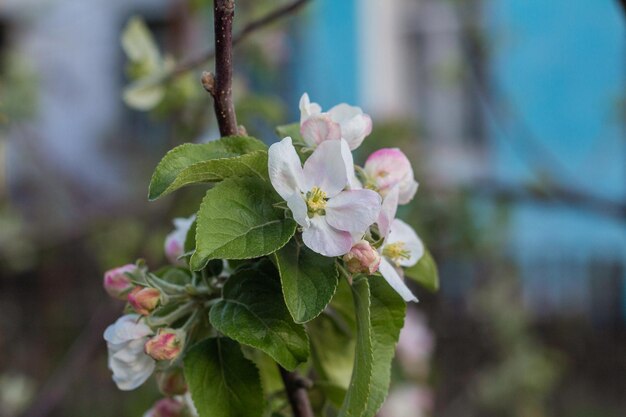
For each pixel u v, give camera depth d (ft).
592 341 34.27
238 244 4.96
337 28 35.40
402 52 36.01
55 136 39.14
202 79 5.62
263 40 19.83
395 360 15.26
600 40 33.99
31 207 34.76
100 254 23.04
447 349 30.58
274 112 14.94
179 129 15.21
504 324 27.17
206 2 17.44
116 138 38.88
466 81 28.07
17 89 25.00
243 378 5.52
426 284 6.52
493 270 30.81
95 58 39.68
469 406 28.94
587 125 34.09
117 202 36.11
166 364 5.79
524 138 33.60
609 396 32.42
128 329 5.63
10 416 19.79
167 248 6.65
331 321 6.46
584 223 34.47
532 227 34.63
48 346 33.01
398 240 5.95
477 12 25.53
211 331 5.82
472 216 23.13
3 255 30.50
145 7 38.75
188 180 5.22
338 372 6.63
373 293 5.59
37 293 33.58
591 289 34.65
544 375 25.62
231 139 5.47
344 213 5.15
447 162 35.32
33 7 39.47
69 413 27.50
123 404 27.30
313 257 5.22
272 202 5.19
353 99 35.50
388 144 24.36
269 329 5.17
